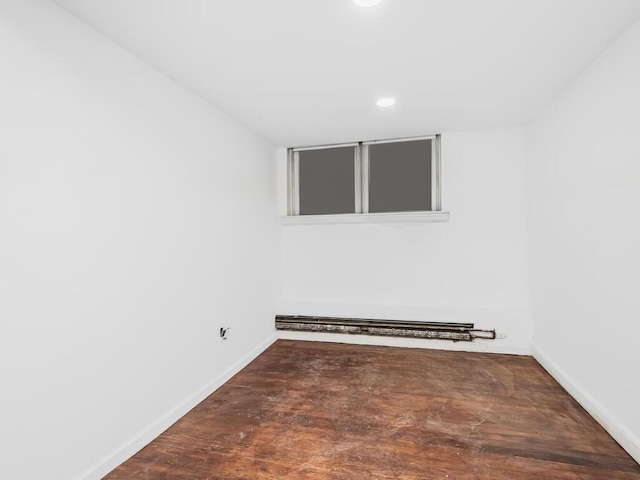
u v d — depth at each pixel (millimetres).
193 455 1982
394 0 1626
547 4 1674
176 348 2426
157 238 2260
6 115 1399
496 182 3732
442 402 2584
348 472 1812
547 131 3053
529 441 2068
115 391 1917
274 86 2580
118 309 1945
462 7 1691
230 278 3184
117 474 1825
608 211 2121
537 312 3406
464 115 3281
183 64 2225
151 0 1587
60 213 1620
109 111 1904
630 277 1916
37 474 1510
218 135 3021
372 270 4125
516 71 2389
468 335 3740
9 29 1413
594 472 1790
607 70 2100
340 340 4145
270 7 1666
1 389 1383
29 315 1483
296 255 4383
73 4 1610
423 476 1771
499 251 3730
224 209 3102
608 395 2148
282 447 2043
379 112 3168
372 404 2566
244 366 3369
